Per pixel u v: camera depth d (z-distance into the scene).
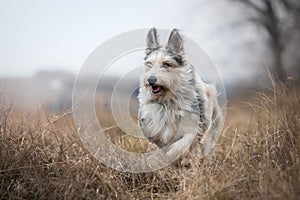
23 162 7.25
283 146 7.06
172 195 7.06
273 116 7.94
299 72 29.08
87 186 6.82
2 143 7.43
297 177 6.15
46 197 6.63
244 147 7.45
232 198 6.14
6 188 6.96
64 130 8.42
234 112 11.35
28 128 8.16
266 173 6.27
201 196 6.29
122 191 7.08
